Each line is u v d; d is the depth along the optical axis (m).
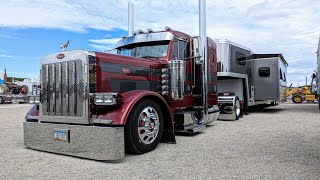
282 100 14.07
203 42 6.82
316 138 5.95
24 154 4.77
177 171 3.69
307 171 3.60
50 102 4.92
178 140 5.86
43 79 5.04
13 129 7.94
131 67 5.20
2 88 28.64
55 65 4.84
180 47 6.45
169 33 6.20
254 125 8.25
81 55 4.50
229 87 11.34
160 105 5.28
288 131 6.98
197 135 6.49
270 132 6.84
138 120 4.63
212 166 3.88
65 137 4.54
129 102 4.44
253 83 12.75
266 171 3.62
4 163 4.18
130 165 4.01
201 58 6.76
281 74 13.55
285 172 3.57
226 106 9.67
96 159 4.23
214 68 7.79
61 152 4.63
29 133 5.16
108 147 4.12
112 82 4.82
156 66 5.79
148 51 6.31
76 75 4.55
